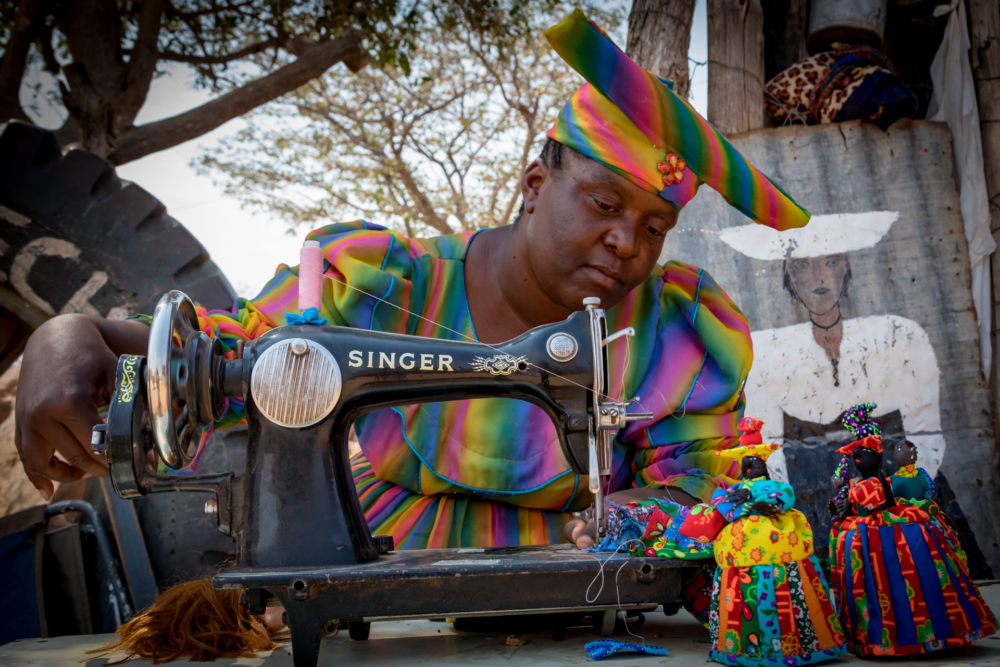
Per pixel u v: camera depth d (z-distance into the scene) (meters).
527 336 1.81
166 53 7.95
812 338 4.39
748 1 4.70
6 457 4.92
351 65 8.15
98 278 4.50
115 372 1.68
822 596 1.66
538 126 11.68
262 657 1.68
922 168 4.54
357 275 2.13
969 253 4.45
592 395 1.81
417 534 2.12
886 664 1.63
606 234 1.97
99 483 3.78
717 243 4.50
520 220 2.24
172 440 1.51
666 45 4.43
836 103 4.51
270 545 1.58
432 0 8.64
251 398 1.63
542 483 2.12
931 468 4.27
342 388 1.65
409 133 11.69
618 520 1.71
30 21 6.50
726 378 2.18
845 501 1.95
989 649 1.82
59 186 4.50
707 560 1.66
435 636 1.92
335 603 1.49
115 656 1.69
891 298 4.41
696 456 2.08
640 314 2.26
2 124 4.54
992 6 4.52
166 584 3.52
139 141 7.00
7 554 2.97
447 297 2.29
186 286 4.58
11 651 1.78
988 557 4.14
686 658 1.62
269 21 8.03
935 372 4.35
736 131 4.63
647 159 1.92
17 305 4.52
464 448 2.13
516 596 1.55
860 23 4.65
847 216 4.49
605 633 1.88
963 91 4.53
